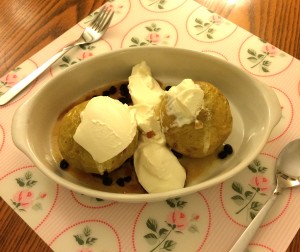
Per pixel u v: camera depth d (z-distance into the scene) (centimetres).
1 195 26
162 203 25
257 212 25
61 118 29
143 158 25
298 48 33
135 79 29
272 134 28
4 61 34
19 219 25
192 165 27
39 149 26
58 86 28
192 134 25
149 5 37
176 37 35
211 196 25
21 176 27
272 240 23
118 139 24
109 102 25
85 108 24
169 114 25
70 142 25
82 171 27
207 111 25
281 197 25
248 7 36
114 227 24
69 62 33
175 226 24
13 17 37
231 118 26
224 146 27
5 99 31
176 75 30
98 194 22
